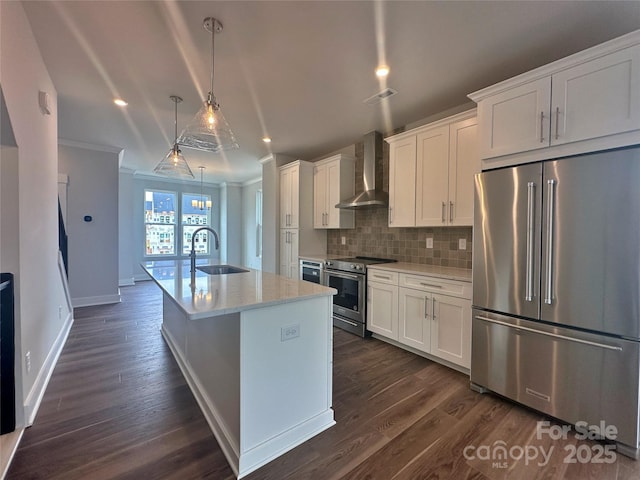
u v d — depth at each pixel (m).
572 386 1.81
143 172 7.21
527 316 1.98
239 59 2.29
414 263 3.52
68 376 2.46
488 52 2.19
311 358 1.80
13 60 1.72
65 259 4.29
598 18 1.83
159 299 5.23
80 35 2.03
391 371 2.60
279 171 5.09
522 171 1.99
